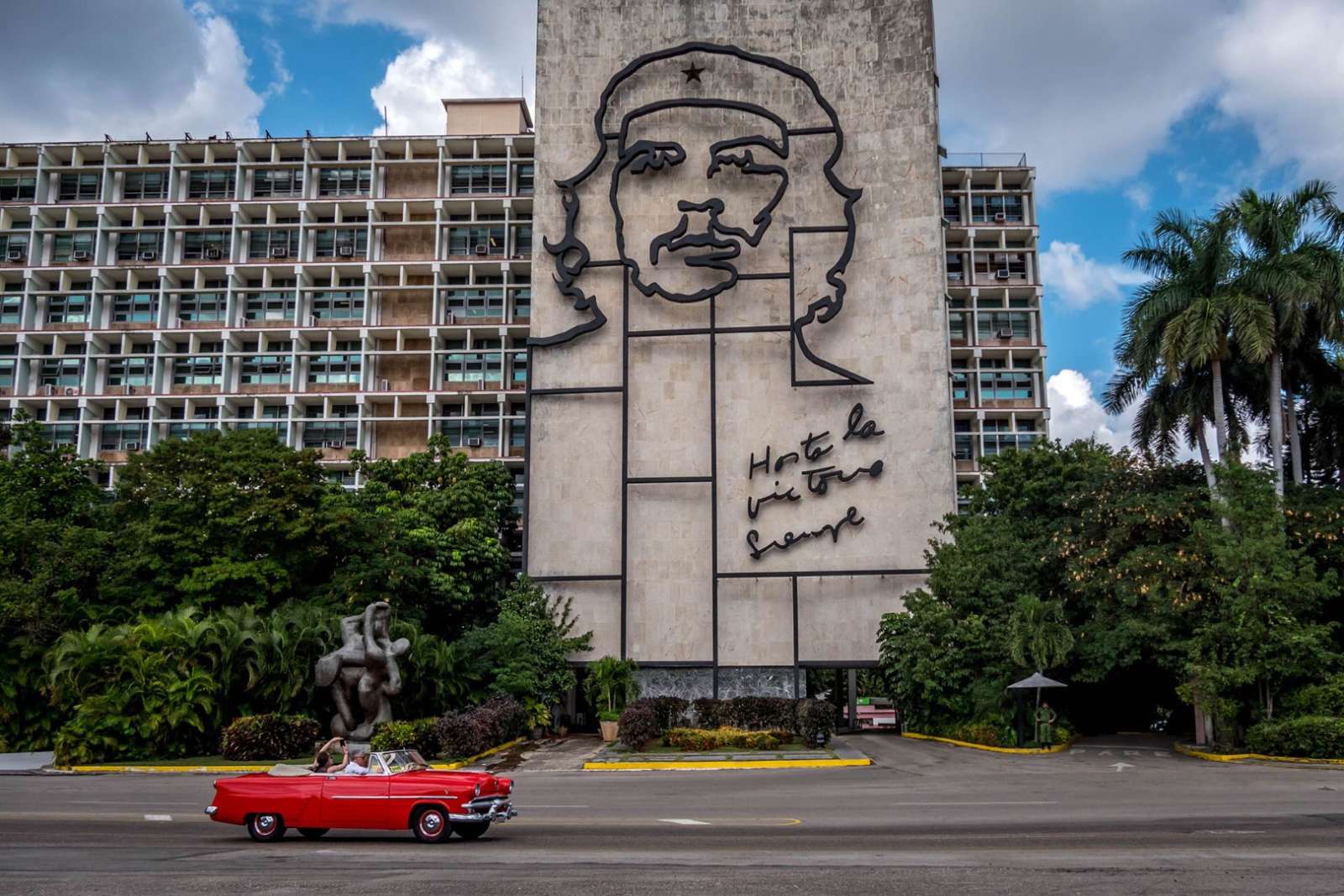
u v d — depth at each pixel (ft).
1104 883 42.34
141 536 137.69
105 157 273.33
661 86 169.99
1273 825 60.23
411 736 112.16
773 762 108.27
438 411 265.95
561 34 172.45
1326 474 143.33
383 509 161.68
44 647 127.95
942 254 161.38
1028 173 289.33
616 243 165.68
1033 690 125.80
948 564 138.21
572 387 162.30
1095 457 150.30
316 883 43.96
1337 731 101.40
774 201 163.22
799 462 158.51
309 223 269.64
